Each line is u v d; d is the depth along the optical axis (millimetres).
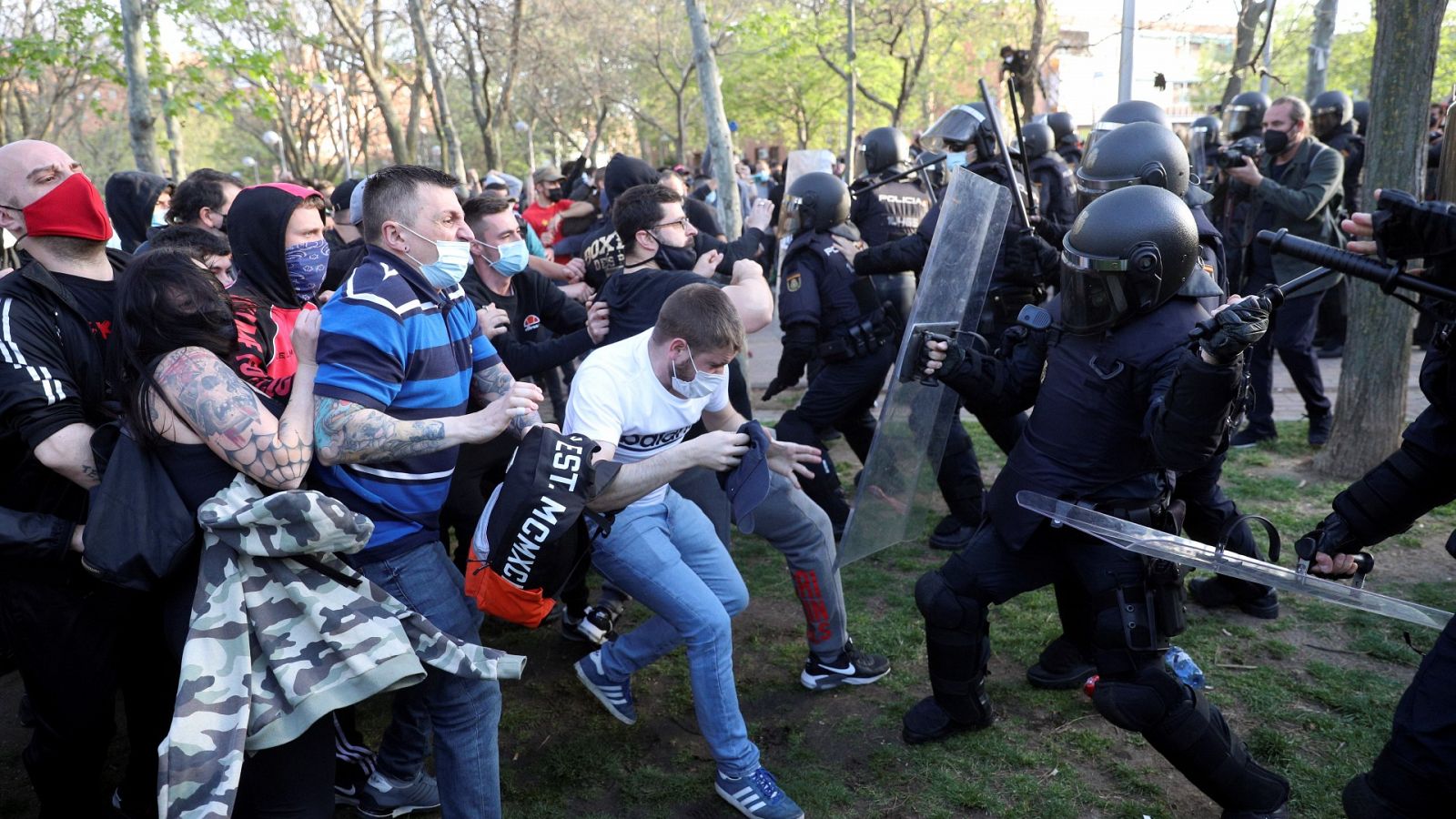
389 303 2098
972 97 25891
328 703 1946
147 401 1964
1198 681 3209
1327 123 7418
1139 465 2467
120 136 30078
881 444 2855
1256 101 7102
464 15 16016
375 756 2906
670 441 2752
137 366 1967
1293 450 5719
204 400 1936
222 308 2043
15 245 2418
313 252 2766
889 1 18562
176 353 1986
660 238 3465
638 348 2645
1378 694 3184
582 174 10320
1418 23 4516
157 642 2422
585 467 2246
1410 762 1793
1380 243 1957
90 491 2180
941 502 5168
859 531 2941
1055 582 2826
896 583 4207
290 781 2012
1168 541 2275
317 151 27000
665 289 3354
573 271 4699
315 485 2203
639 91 33125
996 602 2822
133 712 2635
